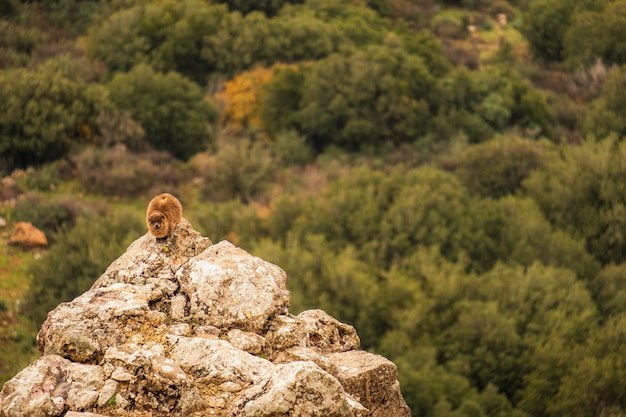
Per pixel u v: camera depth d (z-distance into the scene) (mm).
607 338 107188
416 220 132875
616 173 148625
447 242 132500
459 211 136875
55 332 32656
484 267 132500
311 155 187500
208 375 32000
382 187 144125
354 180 147250
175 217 37469
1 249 124812
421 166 180125
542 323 112062
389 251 130375
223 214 138875
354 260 122125
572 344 108500
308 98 193875
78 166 154500
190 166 169125
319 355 34812
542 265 125000
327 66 196250
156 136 177000
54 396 30312
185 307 35062
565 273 123000
